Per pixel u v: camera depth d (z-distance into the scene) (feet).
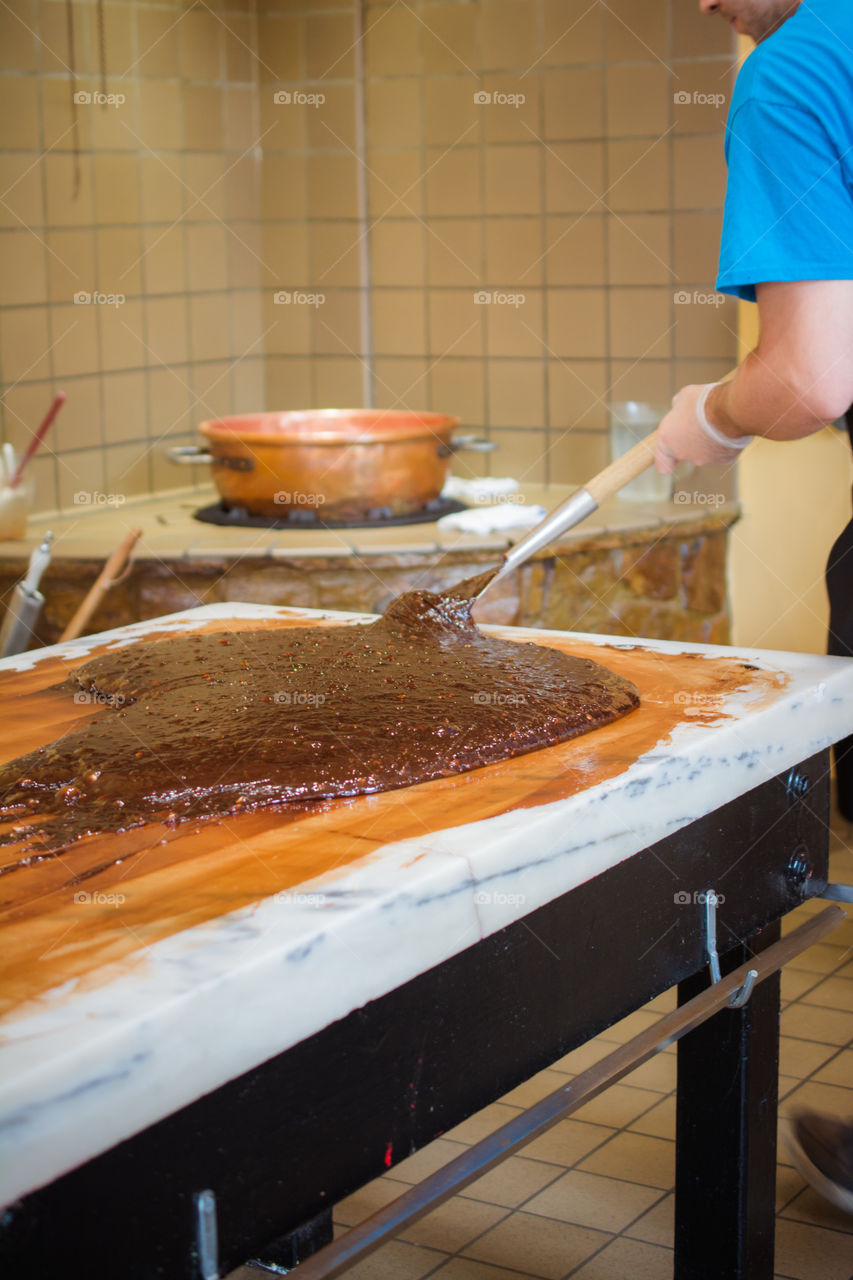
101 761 3.40
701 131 10.40
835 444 10.02
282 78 11.74
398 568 9.12
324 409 12.16
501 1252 4.94
